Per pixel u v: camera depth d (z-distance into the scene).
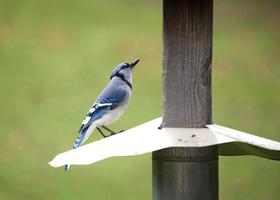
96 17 24.27
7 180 14.30
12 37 22.70
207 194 5.21
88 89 19.03
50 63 20.84
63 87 19.19
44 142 16.02
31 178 14.38
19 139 16.27
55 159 4.87
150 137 5.01
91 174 14.46
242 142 5.04
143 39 22.23
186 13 5.32
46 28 23.45
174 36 5.34
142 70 19.95
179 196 5.19
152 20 23.89
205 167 5.20
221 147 5.72
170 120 5.36
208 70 5.36
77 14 24.48
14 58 21.27
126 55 21.23
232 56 20.94
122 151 4.76
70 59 21.03
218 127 5.32
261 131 16.28
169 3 5.34
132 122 16.64
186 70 5.34
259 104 17.67
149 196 13.45
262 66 20.22
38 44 22.30
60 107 17.86
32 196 13.66
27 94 18.81
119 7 25.22
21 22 23.89
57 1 25.52
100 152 4.81
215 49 21.58
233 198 13.17
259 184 13.56
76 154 4.84
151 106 17.56
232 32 22.97
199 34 5.33
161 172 5.21
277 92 18.41
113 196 13.46
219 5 25.09
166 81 5.37
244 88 18.70
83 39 22.55
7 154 15.45
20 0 25.31
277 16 24.03
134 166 14.55
